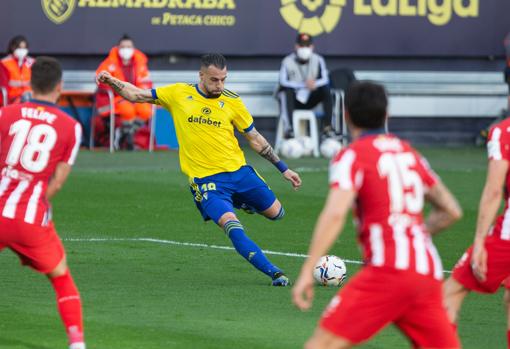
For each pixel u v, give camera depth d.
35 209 21.03
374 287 16.56
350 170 16.73
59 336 23.05
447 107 74.69
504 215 21.02
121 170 57.84
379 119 17.31
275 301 27.03
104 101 67.00
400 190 16.89
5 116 21.17
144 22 69.56
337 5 71.62
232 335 23.19
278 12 70.88
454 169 60.31
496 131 20.47
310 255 16.38
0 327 23.84
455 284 21.44
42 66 21.31
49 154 21.11
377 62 73.56
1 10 68.00
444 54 73.25
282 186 52.91
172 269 31.67
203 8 70.12
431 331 16.80
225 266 32.34
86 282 29.38
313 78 66.88
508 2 73.81
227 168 30.05
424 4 72.81
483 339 23.20
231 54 70.69
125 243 36.53
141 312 25.55
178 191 50.25
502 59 74.94
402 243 16.70
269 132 72.19
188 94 30.05
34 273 30.62
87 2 68.94
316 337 16.72
